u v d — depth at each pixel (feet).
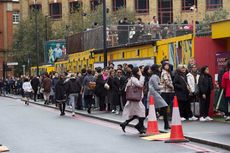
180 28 101.60
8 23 284.00
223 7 208.74
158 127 55.83
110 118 71.15
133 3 233.55
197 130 51.60
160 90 55.21
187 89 60.85
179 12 223.51
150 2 230.48
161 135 50.21
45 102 117.19
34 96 134.21
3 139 52.47
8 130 61.52
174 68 74.49
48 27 233.35
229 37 63.00
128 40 107.14
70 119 76.07
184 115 62.08
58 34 226.99
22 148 45.37
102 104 86.33
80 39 138.51
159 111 61.11
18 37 238.27
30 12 255.91
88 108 82.79
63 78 84.69
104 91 84.33
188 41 69.21
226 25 61.98
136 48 92.22
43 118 79.30
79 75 90.99
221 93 55.21
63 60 159.43
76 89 81.82
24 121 74.23
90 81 83.30
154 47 82.89
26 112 94.94
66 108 98.32
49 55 187.42
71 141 49.21
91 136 53.01
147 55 86.84
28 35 231.91
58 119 76.54
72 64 142.72
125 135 52.90
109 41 110.42
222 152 39.68
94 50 116.26
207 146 43.19
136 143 46.24
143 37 103.35
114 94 77.77
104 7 91.97
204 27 91.81
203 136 46.83
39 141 49.98
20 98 167.02
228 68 49.93
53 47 185.57
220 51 65.72
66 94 83.92
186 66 67.72
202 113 60.80
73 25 215.92
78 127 63.21
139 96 52.54
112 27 109.91
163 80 57.72
